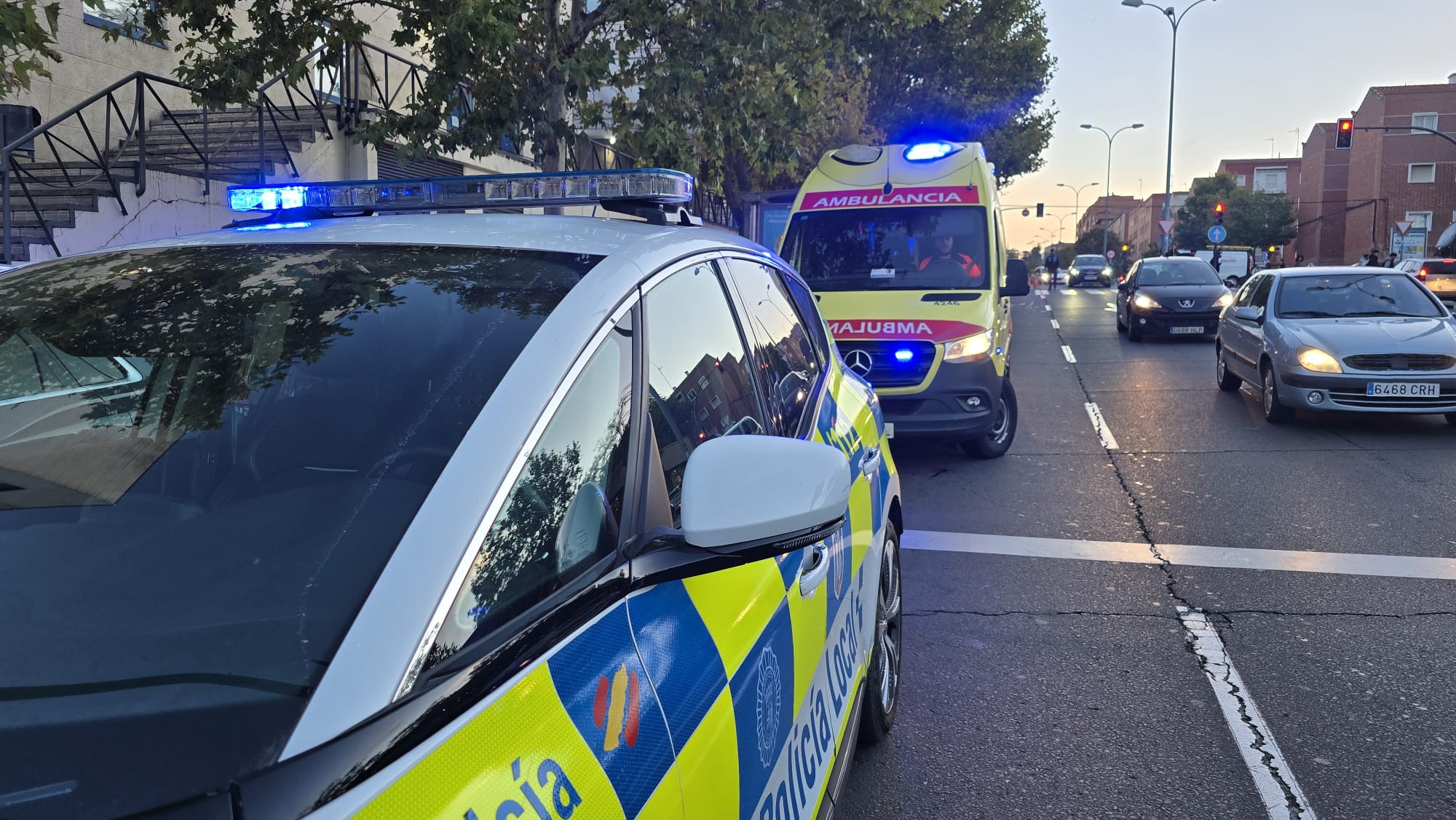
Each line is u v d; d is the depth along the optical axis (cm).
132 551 148
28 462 169
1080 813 324
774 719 199
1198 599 522
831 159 1009
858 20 1085
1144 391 1277
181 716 115
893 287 895
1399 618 491
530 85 962
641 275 203
